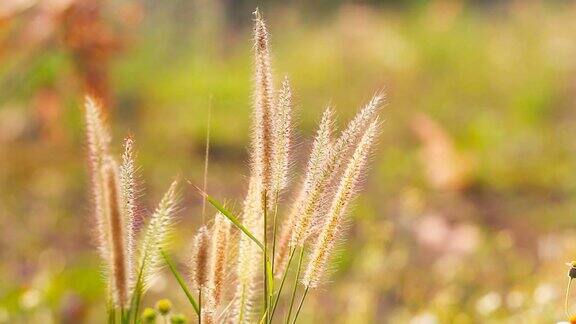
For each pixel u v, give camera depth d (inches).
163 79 468.1
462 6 600.4
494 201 335.3
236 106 437.4
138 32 433.7
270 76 90.0
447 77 462.0
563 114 431.8
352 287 232.7
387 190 331.3
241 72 494.0
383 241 239.5
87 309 216.4
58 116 292.8
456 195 340.5
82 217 306.8
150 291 210.5
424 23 553.6
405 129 400.5
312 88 454.9
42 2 246.2
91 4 249.0
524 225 310.3
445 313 222.5
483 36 522.9
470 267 253.1
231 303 97.2
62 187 330.6
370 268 234.2
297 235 91.6
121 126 407.8
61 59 262.8
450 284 241.1
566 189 339.3
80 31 249.6
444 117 422.9
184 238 271.7
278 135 90.5
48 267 254.7
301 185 101.3
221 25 549.3
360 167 91.1
